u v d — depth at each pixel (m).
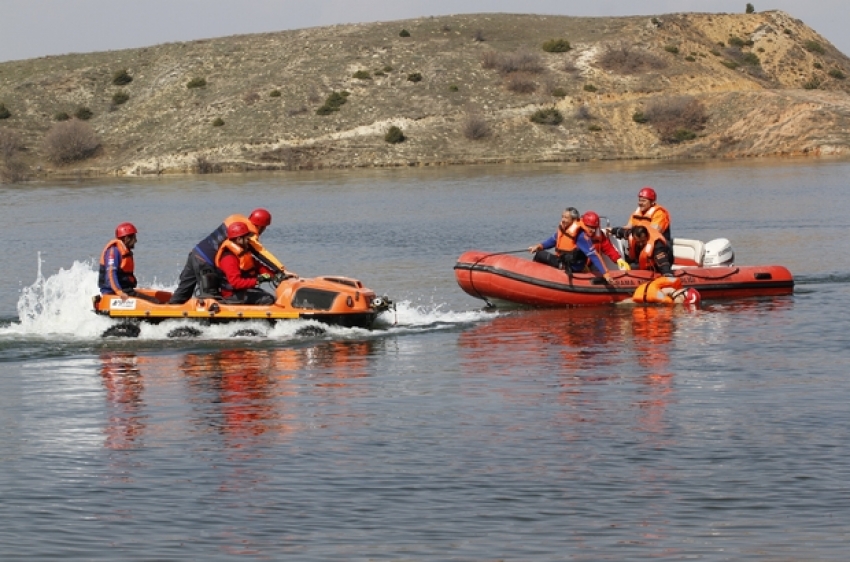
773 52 108.88
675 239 21.36
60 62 113.62
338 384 13.74
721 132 86.25
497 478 9.88
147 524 8.96
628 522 8.77
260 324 16.61
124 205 52.78
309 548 8.40
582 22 113.75
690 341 16.17
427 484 9.77
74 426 11.99
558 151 84.88
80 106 102.69
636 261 20.08
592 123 89.31
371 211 44.56
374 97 94.00
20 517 9.16
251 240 16.70
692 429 11.30
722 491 9.42
